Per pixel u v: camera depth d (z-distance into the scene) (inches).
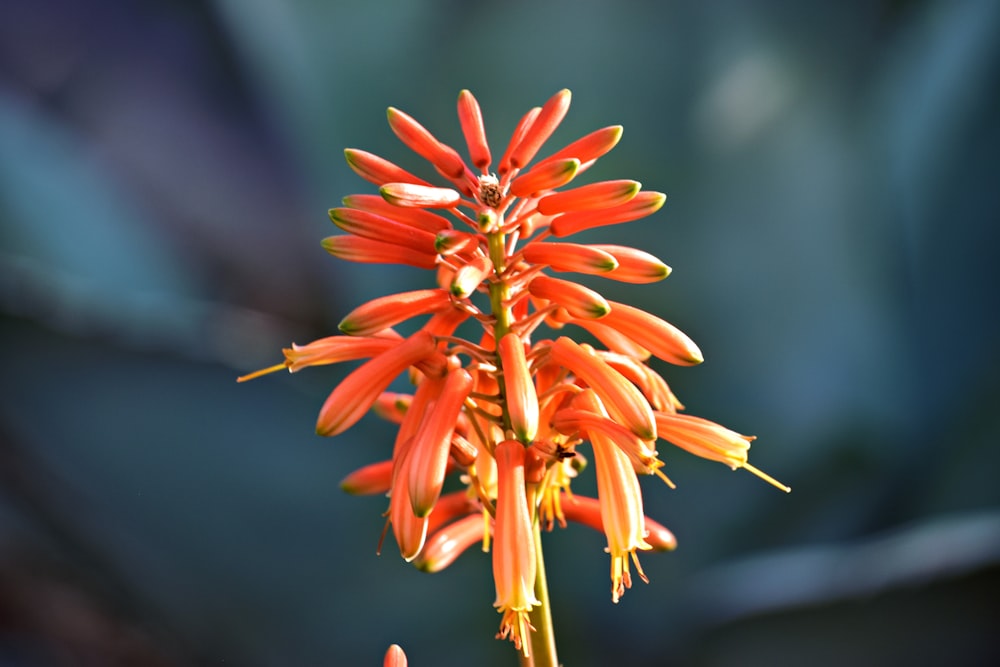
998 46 39.9
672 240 41.6
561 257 20.0
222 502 41.8
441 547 21.0
